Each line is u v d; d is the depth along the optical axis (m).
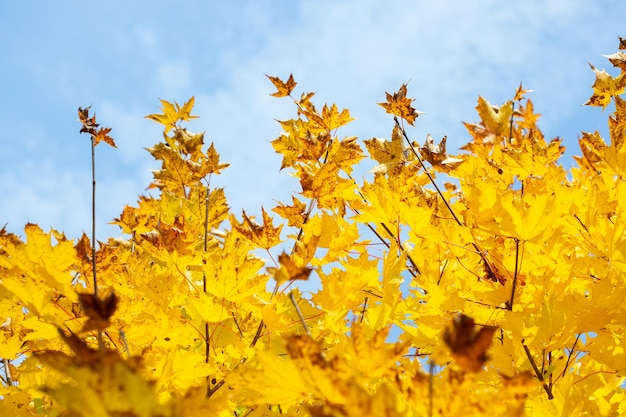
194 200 3.90
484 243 3.39
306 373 2.33
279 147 3.83
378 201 3.52
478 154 3.58
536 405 3.21
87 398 1.94
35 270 3.12
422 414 2.27
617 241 3.30
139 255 3.82
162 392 3.21
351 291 3.39
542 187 3.46
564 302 3.24
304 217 3.57
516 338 3.22
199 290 3.37
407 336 3.37
